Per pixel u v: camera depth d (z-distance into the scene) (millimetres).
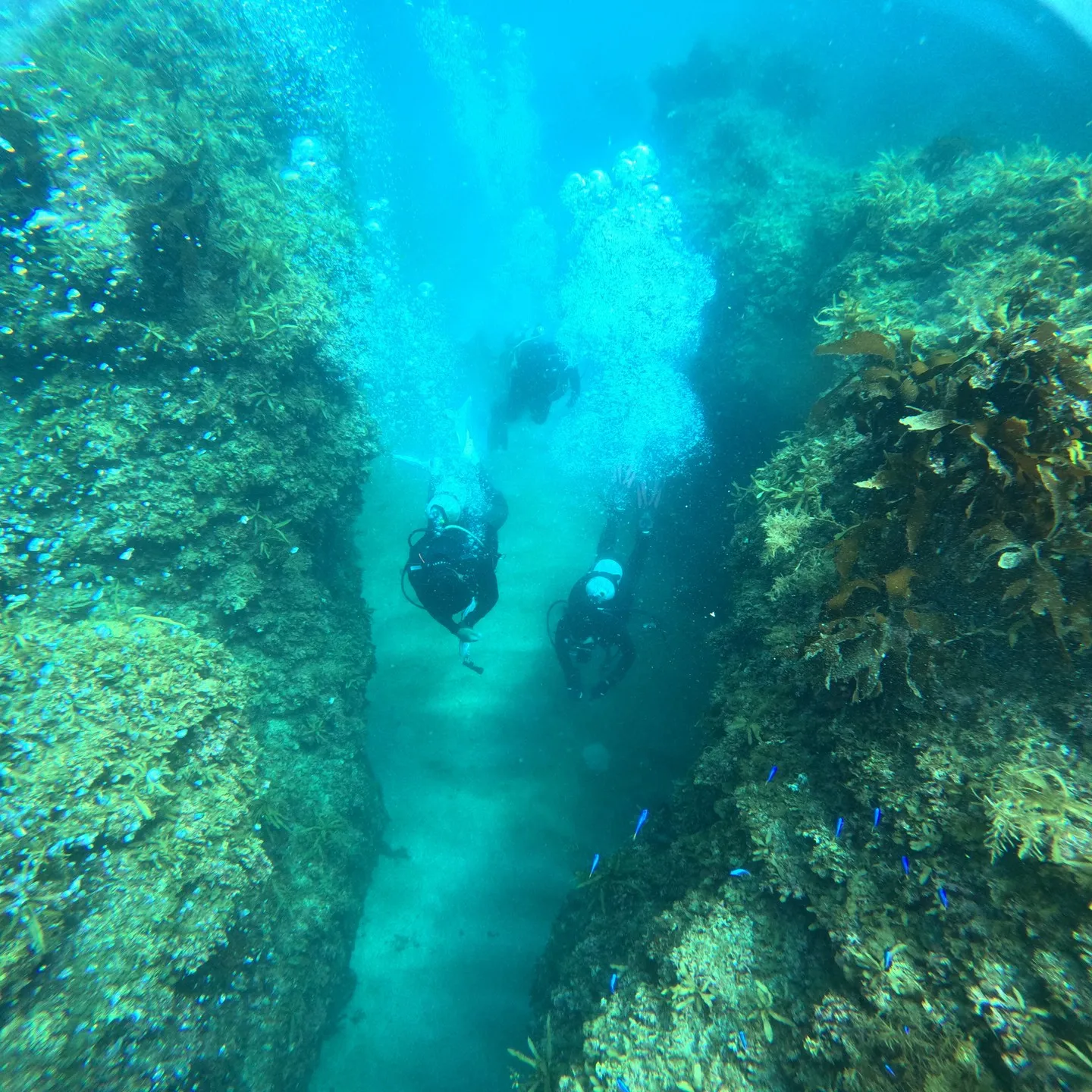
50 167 3963
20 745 2811
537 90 20391
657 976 2609
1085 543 1938
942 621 2199
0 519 3672
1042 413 2096
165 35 5188
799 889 2426
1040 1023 1701
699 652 6164
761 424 5926
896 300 4148
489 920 5066
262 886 3479
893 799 2246
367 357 5961
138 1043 2678
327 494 4871
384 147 15172
